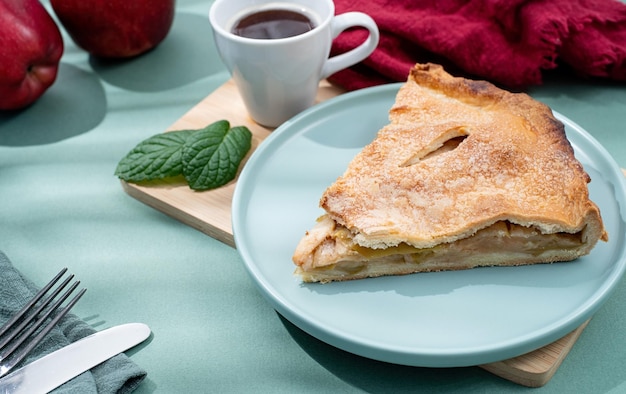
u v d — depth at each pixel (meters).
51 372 0.50
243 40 0.60
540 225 0.53
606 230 0.55
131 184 0.61
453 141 0.58
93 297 0.56
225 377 0.52
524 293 0.53
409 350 0.50
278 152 0.61
